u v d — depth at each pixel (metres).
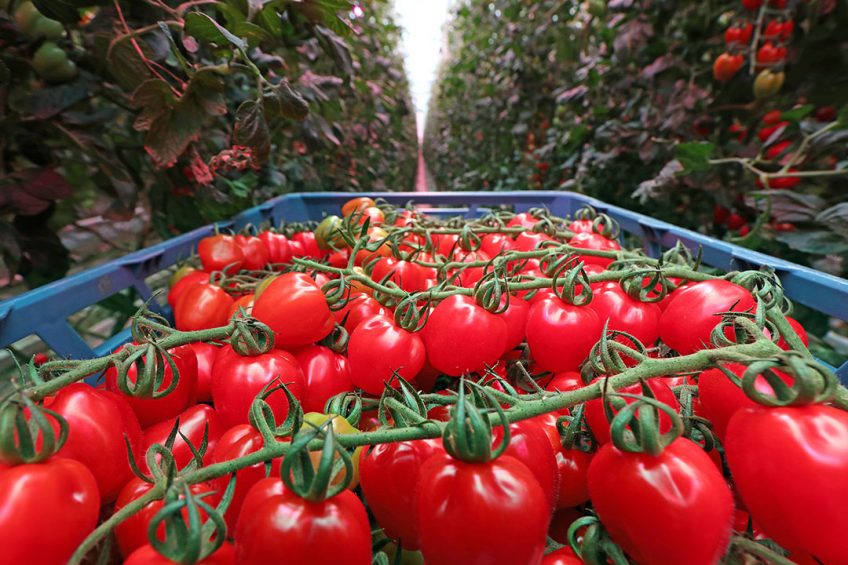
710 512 0.35
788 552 0.44
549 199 1.68
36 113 1.01
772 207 1.29
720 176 1.62
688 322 0.60
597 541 0.40
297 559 0.33
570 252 0.80
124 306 1.45
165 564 0.32
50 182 1.07
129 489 0.45
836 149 1.42
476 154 6.02
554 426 0.54
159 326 0.58
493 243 1.00
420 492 0.37
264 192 1.86
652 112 2.09
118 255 2.30
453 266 0.79
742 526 0.52
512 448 0.42
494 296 0.60
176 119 0.94
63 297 0.78
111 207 1.27
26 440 0.37
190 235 1.17
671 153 2.06
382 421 0.46
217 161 1.10
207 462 0.55
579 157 2.82
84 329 1.79
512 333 0.69
